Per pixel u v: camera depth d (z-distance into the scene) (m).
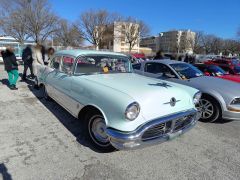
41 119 4.57
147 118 2.92
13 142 3.55
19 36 26.77
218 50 70.06
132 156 3.31
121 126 2.84
